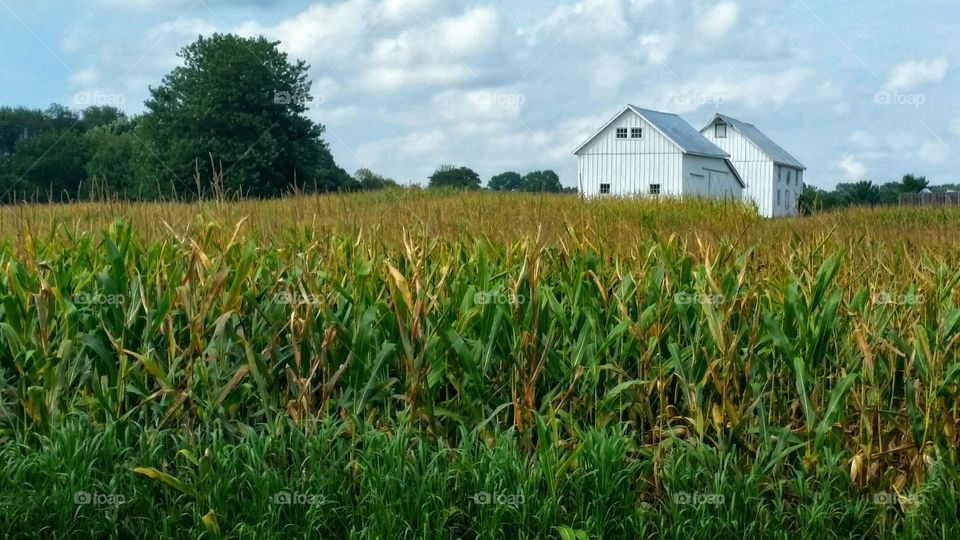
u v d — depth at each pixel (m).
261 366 5.54
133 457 5.14
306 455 5.10
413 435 5.39
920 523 4.92
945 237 10.95
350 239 7.96
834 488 5.16
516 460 4.98
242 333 5.86
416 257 6.32
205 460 5.03
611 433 5.44
